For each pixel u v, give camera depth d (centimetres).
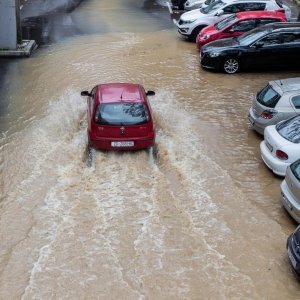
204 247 852
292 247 766
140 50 2044
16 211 949
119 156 1145
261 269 799
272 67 1797
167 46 2111
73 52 2008
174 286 759
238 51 1753
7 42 1969
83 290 749
